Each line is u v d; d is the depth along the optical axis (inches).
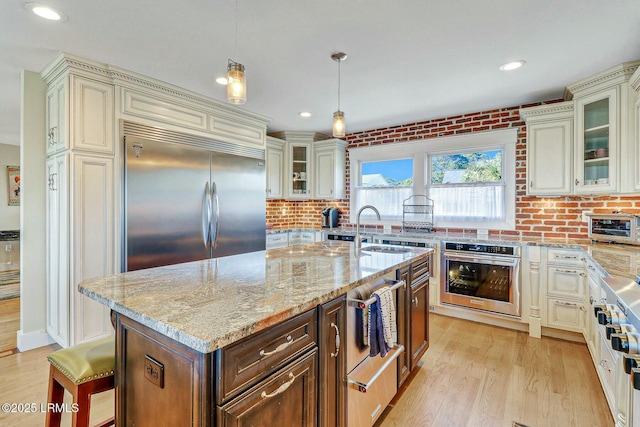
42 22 74.9
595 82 103.1
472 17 73.8
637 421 47.8
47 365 92.7
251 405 39.1
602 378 77.5
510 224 139.5
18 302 148.7
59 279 97.2
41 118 103.0
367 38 83.1
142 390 43.6
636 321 43.1
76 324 92.0
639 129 88.4
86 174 93.4
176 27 77.6
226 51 89.7
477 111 146.4
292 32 80.1
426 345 96.2
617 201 116.3
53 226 100.3
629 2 67.8
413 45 86.7
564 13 72.0
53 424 52.4
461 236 142.4
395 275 78.5
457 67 100.2
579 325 108.5
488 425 69.8
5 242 206.4
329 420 53.3
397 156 170.9
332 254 90.6
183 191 115.3
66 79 91.0
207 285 54.8
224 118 133.2
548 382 86.4
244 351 38.4
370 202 183.8
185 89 116.1
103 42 84.4
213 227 124.2
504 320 126.3
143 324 40.8
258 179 146.3
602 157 102.5
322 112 147.8
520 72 103.6
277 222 199.2
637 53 89.4
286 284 55.8
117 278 59.7
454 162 156.6
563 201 128.2
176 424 38.3
